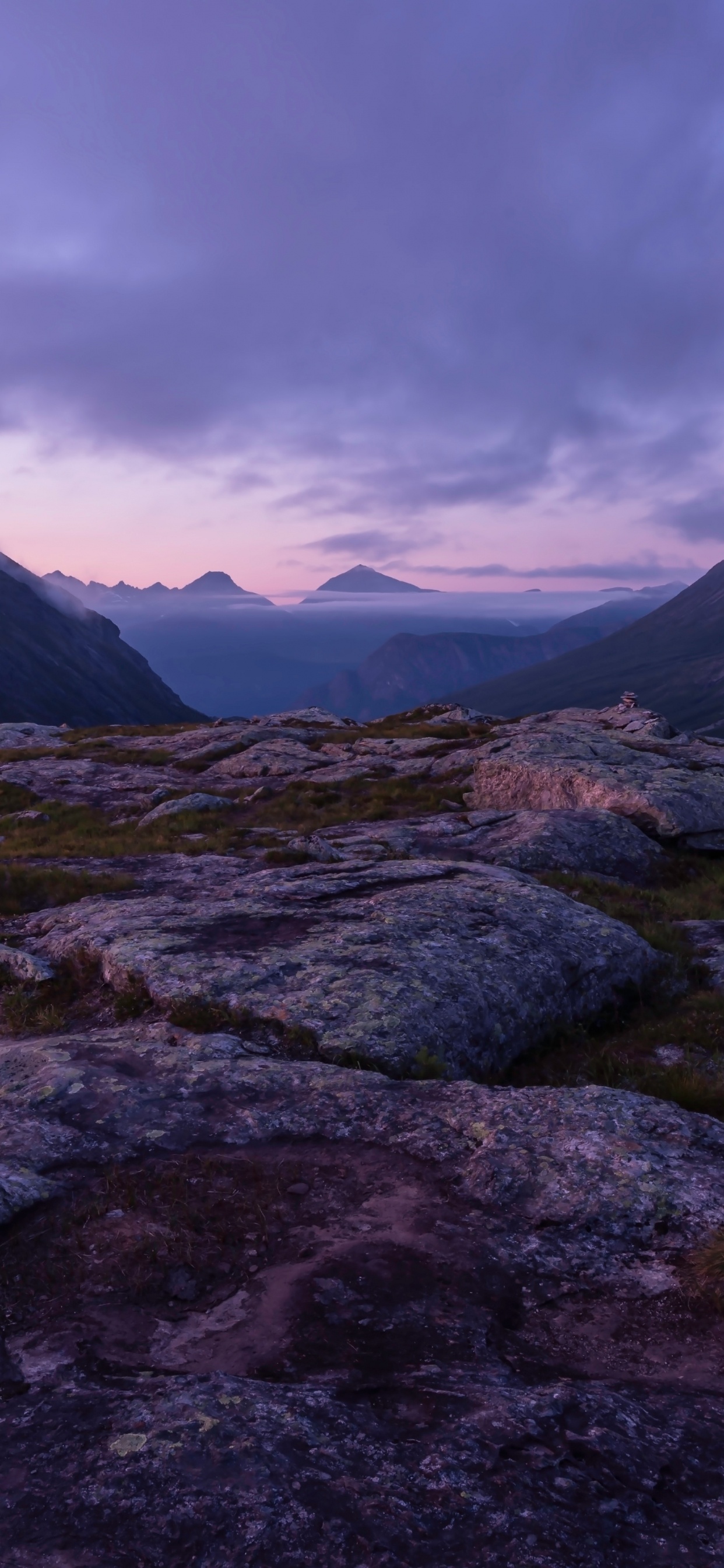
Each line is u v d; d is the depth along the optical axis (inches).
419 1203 256.8
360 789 1435.8
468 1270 224.8
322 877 655.8
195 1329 197.2
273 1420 158.2
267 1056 374.9
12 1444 152.6
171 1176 264.8
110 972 470.0
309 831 1052.5
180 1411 159.2
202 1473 142.7
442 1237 239.5
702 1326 207.3
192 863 832.9
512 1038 436.1
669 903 784.9
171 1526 131.9
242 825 1187.9
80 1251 227.0
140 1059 356.2
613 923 568.7
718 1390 183.6
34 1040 409.4
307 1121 304.0
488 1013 428.5
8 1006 464.8
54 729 2628.0
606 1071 414.0
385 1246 233.6
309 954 469.4
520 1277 225.1
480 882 626.8
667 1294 219.5
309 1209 252.5
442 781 1424.7
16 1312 202.5
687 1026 464.1
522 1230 244.8
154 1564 125.9
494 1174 268.7
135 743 2137.1
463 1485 144.0
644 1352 198.5
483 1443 155.9
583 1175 266.8
